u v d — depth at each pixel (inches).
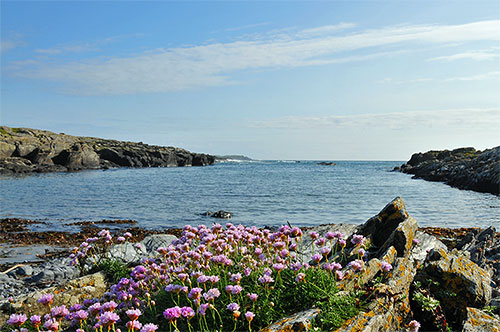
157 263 349.4
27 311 298.2
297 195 1679.4
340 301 210.1
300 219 1059.9
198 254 279.6
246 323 219.9
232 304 201.3
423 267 277.1
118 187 2176.4
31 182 2564.0
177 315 193.9
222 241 293.9
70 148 4446.4
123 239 401.7
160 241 567.2
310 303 226.1
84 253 399.2
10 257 645.3
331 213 1165.1
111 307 215.5
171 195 1729.8
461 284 256.1
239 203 1419.8
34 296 309.6
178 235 856.9
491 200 1460.4
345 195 1668.3
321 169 5049.2
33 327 259.0
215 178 3002.0
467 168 2207.2
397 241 342.0
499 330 226.5
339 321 197.0
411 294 256.2
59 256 648.4
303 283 231.8
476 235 487.2
